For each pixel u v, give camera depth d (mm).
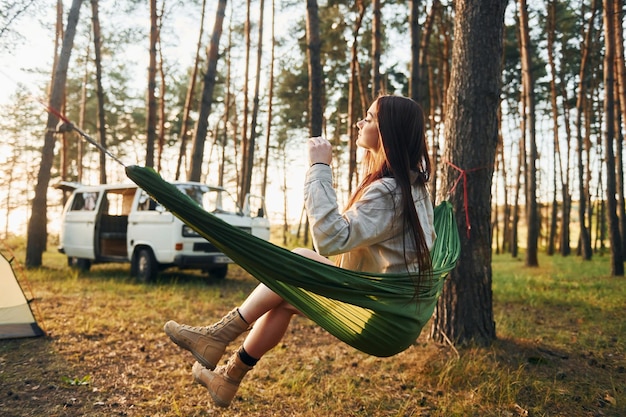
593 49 16844
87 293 7461
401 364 4191
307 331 5477
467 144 4688
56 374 3795
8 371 3820
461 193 4699
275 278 1792
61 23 13914
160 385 3658
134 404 3281
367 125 1979
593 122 22875
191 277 9977
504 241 27734
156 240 8594
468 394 3557
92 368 3980
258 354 2113
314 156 1863
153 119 12062
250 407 3293
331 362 4305
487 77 4668
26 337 4742
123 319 5707
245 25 17750
